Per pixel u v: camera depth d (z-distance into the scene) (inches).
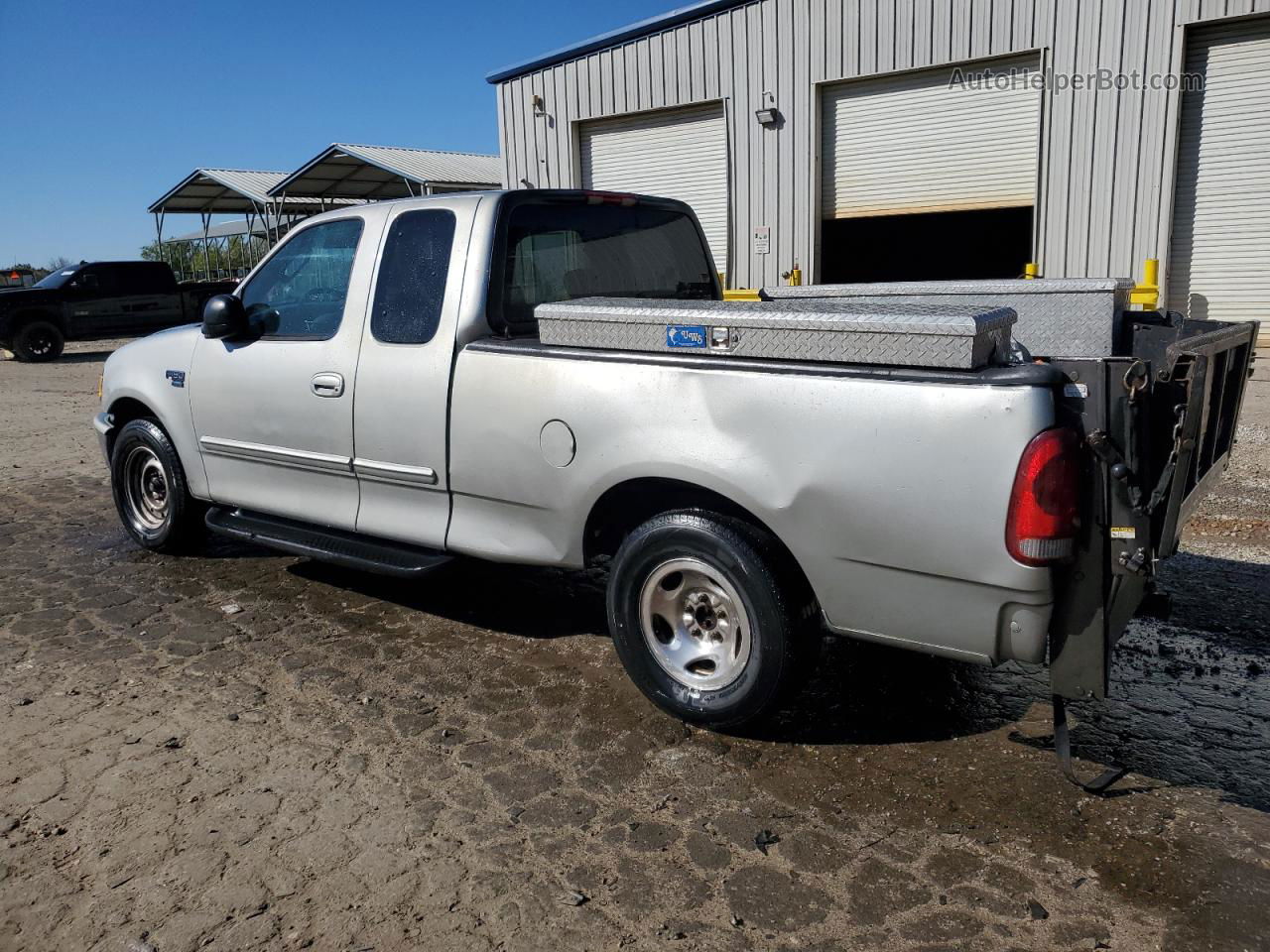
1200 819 121.6
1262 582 203.8
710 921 104.7
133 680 165.9
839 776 133.3
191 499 226.4
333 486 189.6
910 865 113.8
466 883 111.4
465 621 192.9
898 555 123.0
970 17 560.4
